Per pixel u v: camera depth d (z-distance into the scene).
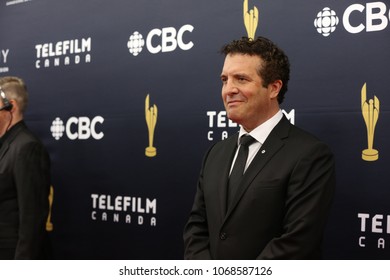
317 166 1.20
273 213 1.22
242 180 1.27
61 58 2.36
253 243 1.23
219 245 1.28
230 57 1.32
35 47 2.45
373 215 1.56
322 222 1.18
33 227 1.79
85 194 2.27
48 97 2.40
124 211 2.14
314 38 1.67
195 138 1.94
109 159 2.19
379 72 1.55
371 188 1.56
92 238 2.24
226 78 1.34
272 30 1.76
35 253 1.81
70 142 2.32
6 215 1.81
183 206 1.97
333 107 1.63
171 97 2.01
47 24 2.41
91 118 2.25
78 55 2.30
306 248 1.15
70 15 2.33
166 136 2.02
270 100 1.32
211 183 1.37
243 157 1.33
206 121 1.91
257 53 1.29
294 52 1.71
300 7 1.70
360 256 1.58
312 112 1.67
